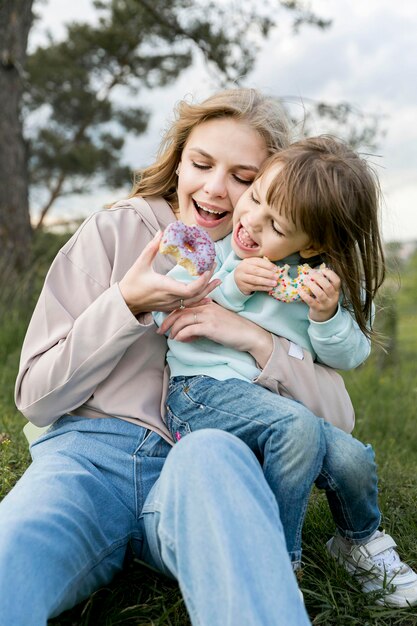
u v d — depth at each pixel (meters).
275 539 1.35
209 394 1.79
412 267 17.72
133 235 1.98
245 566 1.30
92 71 17.44
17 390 1.86
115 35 14.82
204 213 2.05
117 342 1.73
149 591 1.80
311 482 1.68
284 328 1.90
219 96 2.06
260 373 1.84
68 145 19.08
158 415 1.86
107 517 1.63
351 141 8.04
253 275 1.86
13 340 5.74
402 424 4.48
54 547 1.43
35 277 7.39
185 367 1.88
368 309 2.00
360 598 1.87
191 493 1.38
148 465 1.76
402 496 2.62
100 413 1.84
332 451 1.75
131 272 1.74
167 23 9.70
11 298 6.68
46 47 17.23
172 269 1.91
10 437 2.92
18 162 7.68
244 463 1.44
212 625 1.30
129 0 12.66
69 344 1.75
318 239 1.85
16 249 7.48
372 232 1.94
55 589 1.43
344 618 1.79
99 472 1.71
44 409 1.80
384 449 3.91
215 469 1.39
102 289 1.91
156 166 2.13
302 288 1.83
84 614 1.68
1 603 1.31
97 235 1.95
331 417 1.88
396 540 2.21
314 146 1.90
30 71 17.03
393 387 5.39
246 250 1.93
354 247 1.89
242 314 1.91
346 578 1.93
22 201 7.64
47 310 1.86
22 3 7.66
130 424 1.81
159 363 1.93
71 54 16.94
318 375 1.90
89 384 1.79
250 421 1.71
